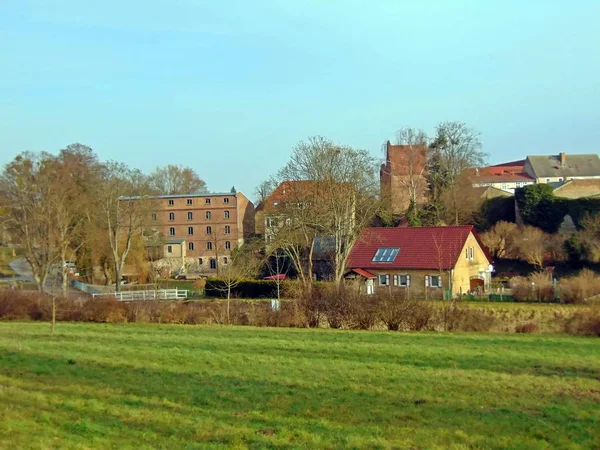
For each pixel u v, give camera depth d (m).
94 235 61.00
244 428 13.23
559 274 58.16
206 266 90.38
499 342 26.77
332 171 51.66
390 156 76.88
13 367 19.20
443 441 12.54
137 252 67.06
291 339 27.28
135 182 63.56
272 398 15.86
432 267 53.94
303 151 52.41
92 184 64.75
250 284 53.59
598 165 124.31
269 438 12.57
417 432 13.12
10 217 54.16
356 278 50.19
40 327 32.22
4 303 37.38
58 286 61.47
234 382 17.70
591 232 58.88
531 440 12.60
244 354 22.55
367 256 57.16
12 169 53.28
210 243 91.00
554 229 66.88
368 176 54.31
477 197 73.44
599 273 56.25
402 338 27.95
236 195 91.19
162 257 84.69
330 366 20.27
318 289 36.66
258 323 34.50
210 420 13.77
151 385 17.11
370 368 20.03
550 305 41.22
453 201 71.88
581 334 30.16
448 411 14.80
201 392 16.36
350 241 51.97
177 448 11.78
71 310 36.44
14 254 64.56
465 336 29.02
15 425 12.57
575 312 33.59
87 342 25.64
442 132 75.00
